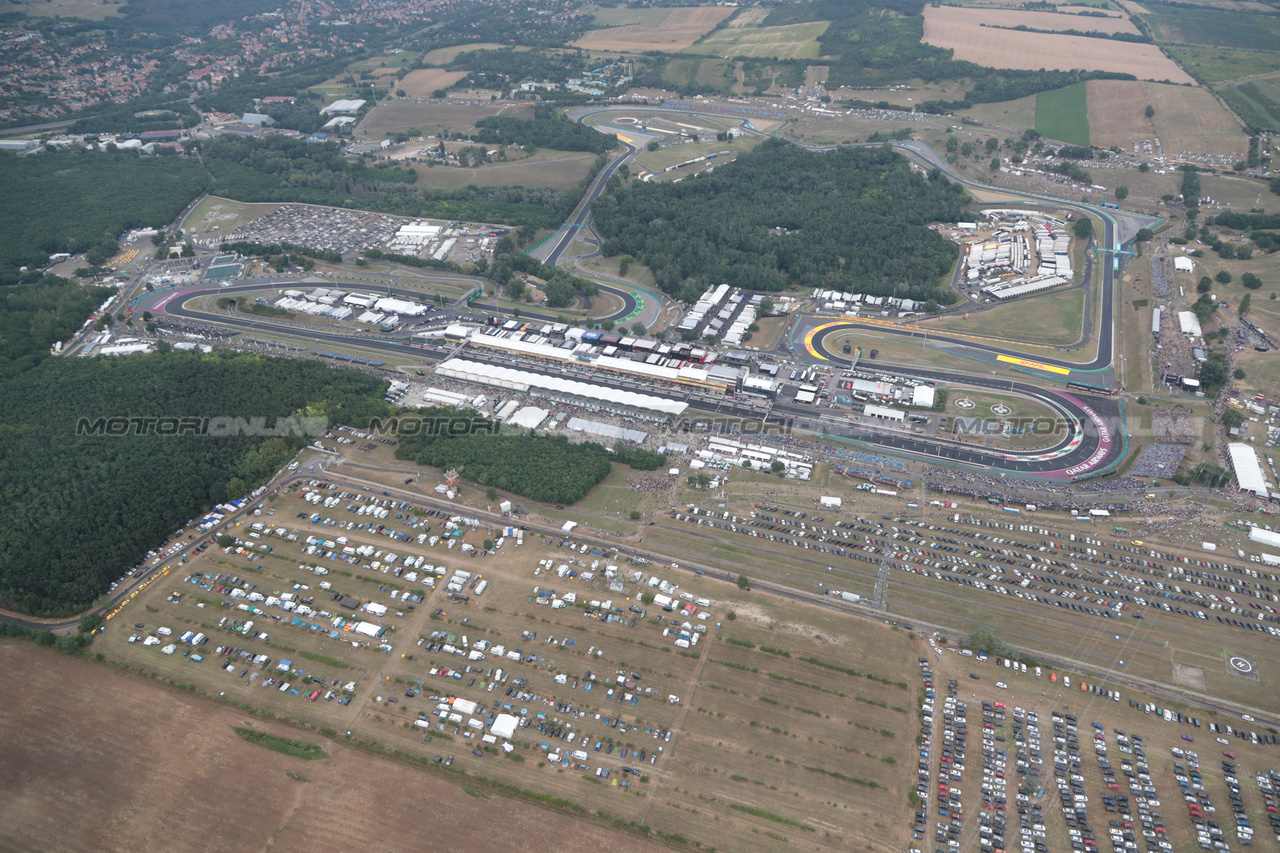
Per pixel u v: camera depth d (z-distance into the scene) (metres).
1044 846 178.00
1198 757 196.25
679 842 180.12
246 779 193.88
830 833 181.25
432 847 178.75
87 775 195.25
